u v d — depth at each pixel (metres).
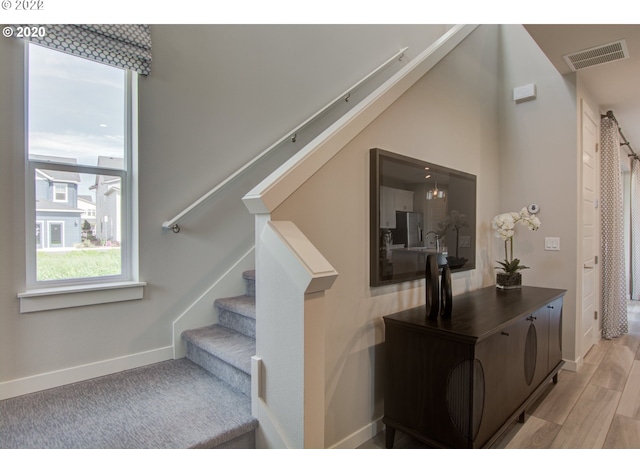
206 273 2.65
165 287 2.44
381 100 2.23
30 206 1.99
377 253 2.12
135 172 2.33
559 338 2.94
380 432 2.16
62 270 2.11
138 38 2.27
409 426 1.96
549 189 3.39
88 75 2.20
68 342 2.05
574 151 3.25
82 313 2.10
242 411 1.75
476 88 3.29
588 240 3.57
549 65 3.39
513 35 3.61
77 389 1.98
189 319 2.53
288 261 1.54
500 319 2.02
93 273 2.22
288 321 1.55
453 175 2.88
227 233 2.78
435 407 1.86
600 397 2.66
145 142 2.35
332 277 1.52
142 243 2.34
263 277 1.69
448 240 2.81
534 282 3.46
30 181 1.99
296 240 1.59
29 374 1.93
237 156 2.86
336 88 3.72
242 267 2.84
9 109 1.90
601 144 4.15
